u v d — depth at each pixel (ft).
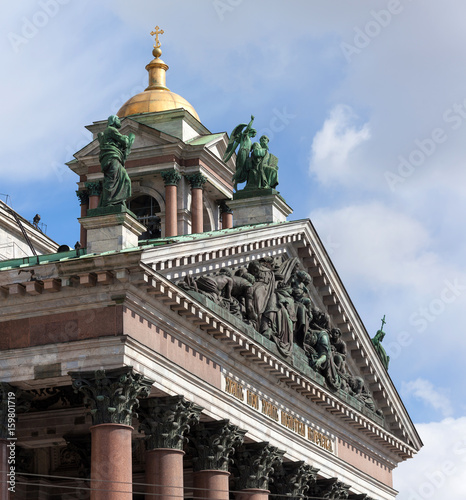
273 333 239.50
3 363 197.98
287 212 259.39
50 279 193.67
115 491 188.85
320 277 262.06
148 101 318.04
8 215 282.77
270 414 244.42
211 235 218.59
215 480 221.46
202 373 217.97
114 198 198.49
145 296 197.88
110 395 192.54
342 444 282.56
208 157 308.60
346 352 277.64
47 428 229.45
